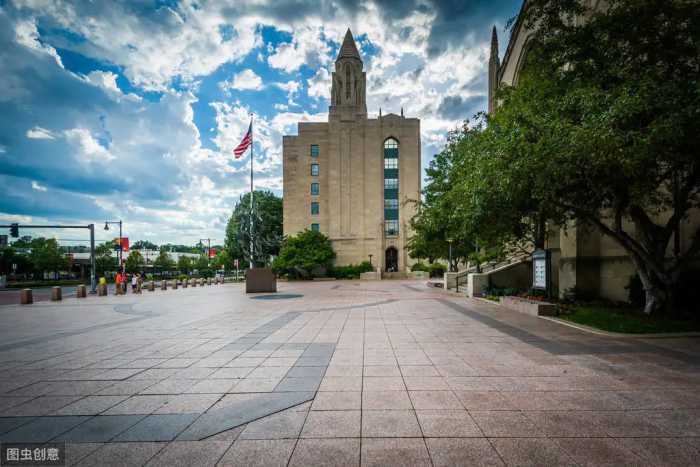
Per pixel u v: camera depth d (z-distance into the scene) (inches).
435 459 127.0
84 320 485.7
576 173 362.9
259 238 2127.2
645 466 122.1
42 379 220.2
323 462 125.2
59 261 2220.7
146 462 126.3
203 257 3619.6
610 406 172.1
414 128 2214.6
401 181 2190.0
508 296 608.1
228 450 134.0
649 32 348.8
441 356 264.4
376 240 2160.4
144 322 453.7
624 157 294.0
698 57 336.8
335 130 2210.9
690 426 151.4
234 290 1172.5
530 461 125.5
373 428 150.6
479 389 195.3
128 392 196.4
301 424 154.8
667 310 419.8
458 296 791.7
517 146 377.7
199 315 513.7
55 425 156.7
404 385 201.8
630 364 241.4
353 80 2226.9
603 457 127.9
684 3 331.6
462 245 944.3
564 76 422.6
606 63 378.9
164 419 161.5
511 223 544.4
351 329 378.3
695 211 485.4
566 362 247.0
